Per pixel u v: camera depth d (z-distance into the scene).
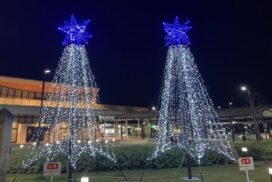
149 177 11.97
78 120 15.50
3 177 7.75
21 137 36.84
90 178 11.79
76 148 13.94
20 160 13.22
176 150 15.16
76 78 14.32
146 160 14.44
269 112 30.89
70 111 13.58
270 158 18.08
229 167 14.78
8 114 8.12
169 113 17.83
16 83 37.72
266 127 34.59
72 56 14.34
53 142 17.58
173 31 13.70
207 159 15.56
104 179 11.56
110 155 14.16
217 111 33.25
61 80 15.69
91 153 14.16
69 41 14.31
